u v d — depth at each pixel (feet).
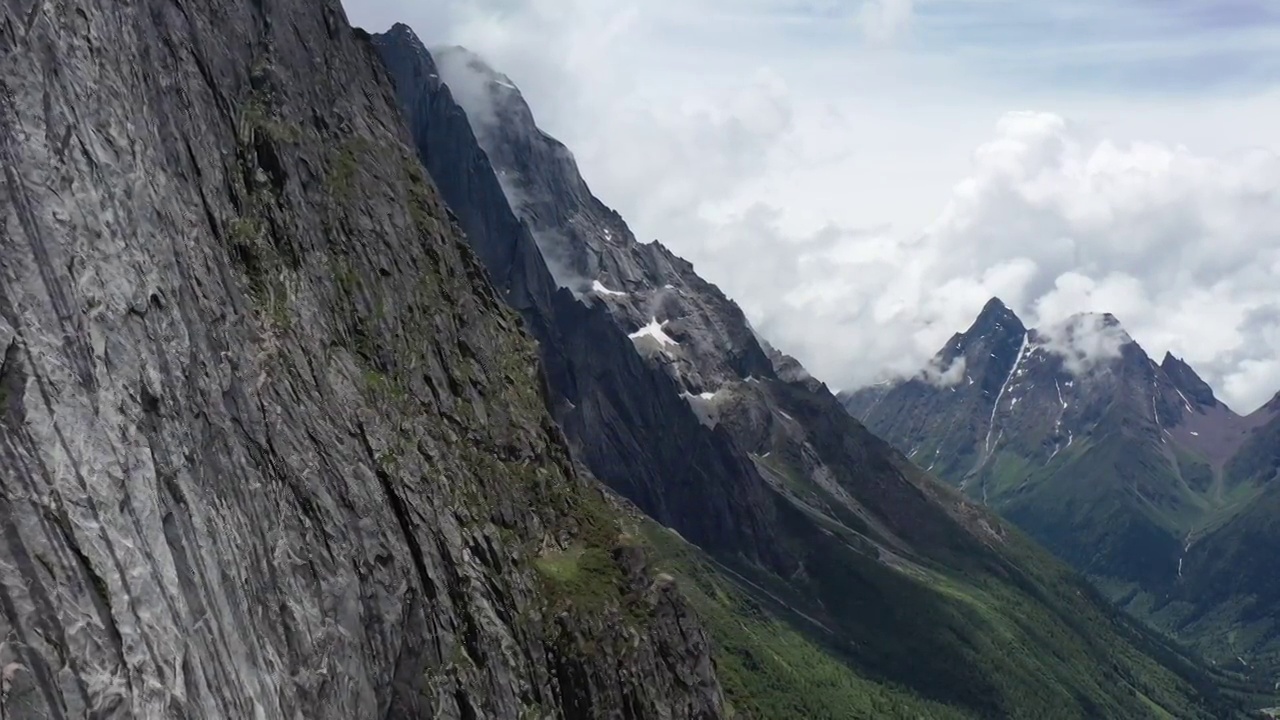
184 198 323.37
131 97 299.38
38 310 228.84
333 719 294.25
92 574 213.05
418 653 352.49
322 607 307.17
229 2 433.89
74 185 254.06
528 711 394.32
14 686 191.21
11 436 211.20
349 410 379.96
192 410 273.54
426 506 392.27
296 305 380.58
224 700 240.94
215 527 264.93
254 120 418.72
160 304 271.69
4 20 249.75
